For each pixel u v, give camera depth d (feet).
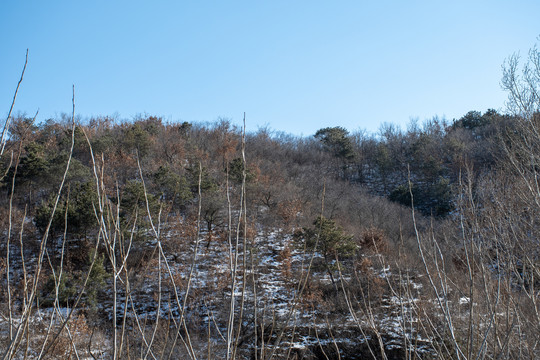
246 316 45.47
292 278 64.85
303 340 43.83
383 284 48.91
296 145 192.65
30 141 99.91
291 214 95.76
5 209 78.69
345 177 163.02
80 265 64.18
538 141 20.70
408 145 181.47
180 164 118.01
